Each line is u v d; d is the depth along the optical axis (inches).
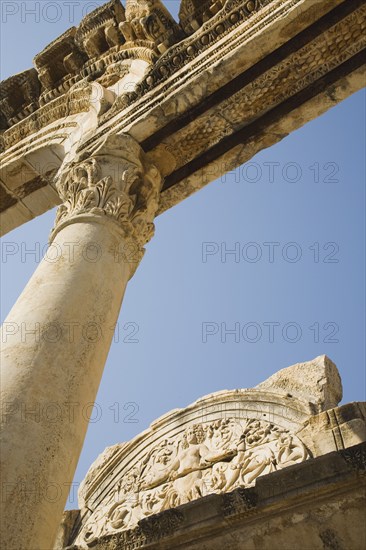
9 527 252.4
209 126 447.2
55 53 595.2
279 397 429.7
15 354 311.4
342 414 376.2
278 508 295.0
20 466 269.7
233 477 401.1
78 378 317.4
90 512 446.0
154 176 445.1
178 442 449.7
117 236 396.2
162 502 419.5
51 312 333.1
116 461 465.4
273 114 446.3
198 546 308.2
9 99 614.5
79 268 361.7
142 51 534.9
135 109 456.4
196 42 457.7
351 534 281.7
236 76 430.9
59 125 546.6
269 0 437.4
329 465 289.6
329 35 415.8
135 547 321.7
